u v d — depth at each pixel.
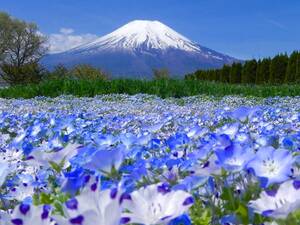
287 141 2.83
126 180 1.78
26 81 49.75
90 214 0.97
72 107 12.79
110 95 20.31
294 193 1.26
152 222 1.12
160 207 1.17
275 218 1.20
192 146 2.90
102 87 22.64
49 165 1.89
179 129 5.21
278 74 40.91
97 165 1.68
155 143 2.95
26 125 6.77
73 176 1.78
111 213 0.98
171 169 2.00
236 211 1.41
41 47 73.56
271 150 1.44
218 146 2.03
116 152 1.66
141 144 2.97
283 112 8.35
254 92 22.08
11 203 2.17
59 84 23.41
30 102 16.00
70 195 1.58
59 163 1.86
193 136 3.14
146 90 22.50
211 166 1.52
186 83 23.00
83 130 4.51
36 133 4.32
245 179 1.68
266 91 22.16
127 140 2.98
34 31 72.38
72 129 4.44
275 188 1.61
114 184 1.63
